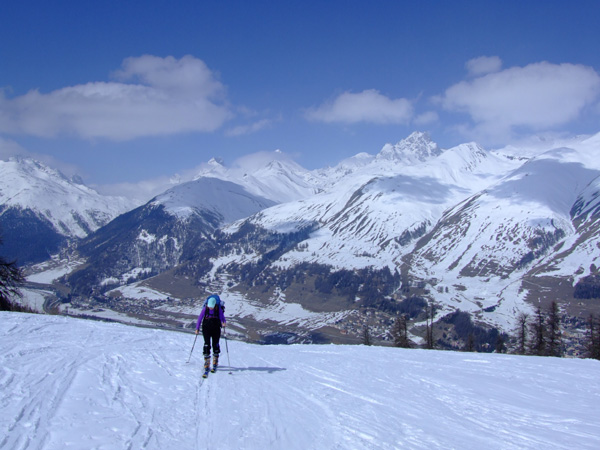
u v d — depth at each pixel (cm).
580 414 1290
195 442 956
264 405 1246
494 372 1930
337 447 965
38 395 1194
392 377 1722
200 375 1569
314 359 2138
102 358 1706
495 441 1041
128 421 1048
